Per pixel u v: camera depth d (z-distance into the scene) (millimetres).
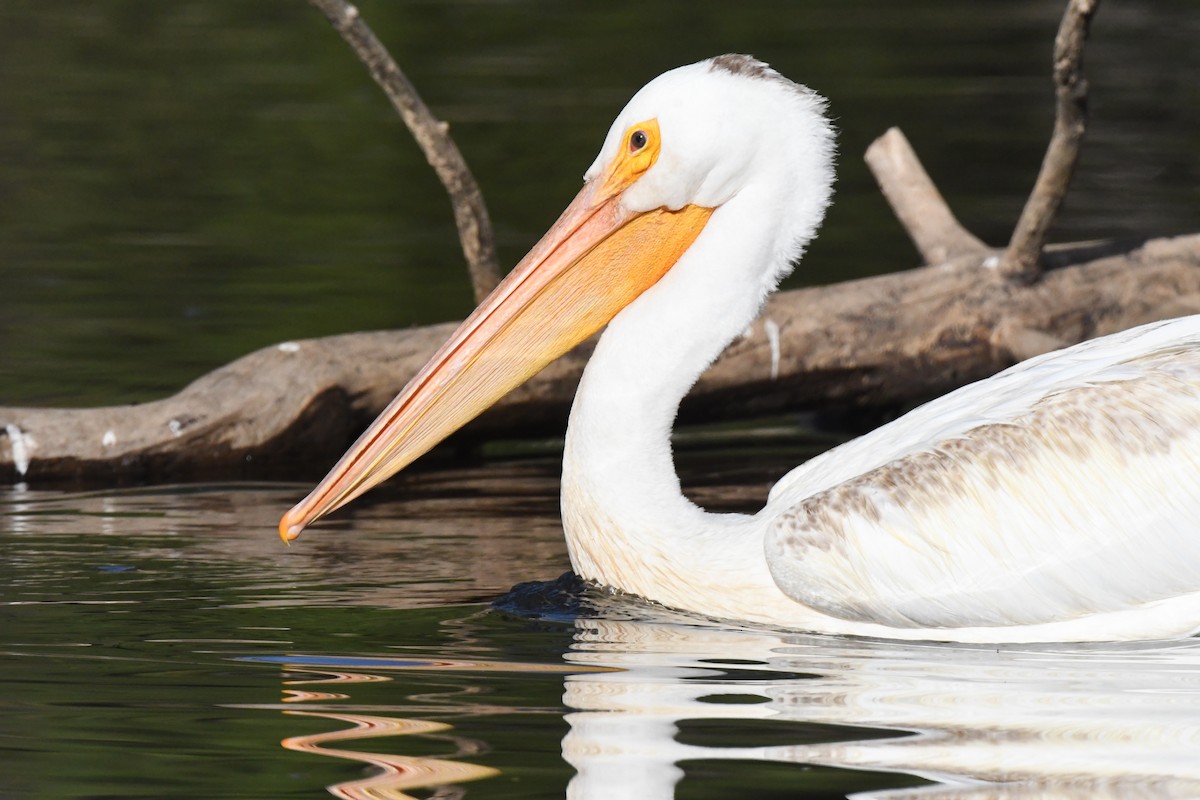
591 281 11312
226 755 8016
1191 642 9922
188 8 40594
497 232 22734
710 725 8383
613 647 9836
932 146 27094
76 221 23516
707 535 10695
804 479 10984
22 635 9992
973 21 38062
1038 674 9266
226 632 10062
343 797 7504
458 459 15891
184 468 14914
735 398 15953
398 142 28641
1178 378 10031
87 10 40062
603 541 10938
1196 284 16375
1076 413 10086
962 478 10094
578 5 39844
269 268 21250
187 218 23812
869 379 16125
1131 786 7602
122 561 11867
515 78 32469
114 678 9156
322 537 12703
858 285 16359
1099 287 16266
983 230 22188
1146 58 34250
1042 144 27188
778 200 11172
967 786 7566
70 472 14641
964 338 16109
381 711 8594
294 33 37656
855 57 34156
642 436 10898
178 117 30188
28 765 7906
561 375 15773
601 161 11344
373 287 20266
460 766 7848
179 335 18234
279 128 29547
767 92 11156
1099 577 9844
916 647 9984
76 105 31016
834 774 7719
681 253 11352
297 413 15148
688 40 35844
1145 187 24391
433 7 39562
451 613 10539
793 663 9547
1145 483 9836
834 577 10125
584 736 8219
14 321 18781
